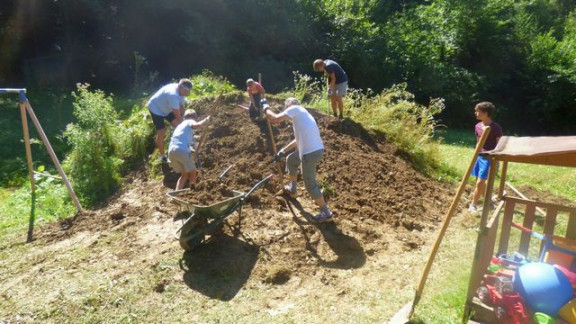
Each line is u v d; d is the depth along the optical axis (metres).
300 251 5.17
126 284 4.60
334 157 7.56
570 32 28.34
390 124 9.68
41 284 4.66
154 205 6.41
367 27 21.86
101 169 7.19
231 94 9.25
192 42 17.80
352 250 5.27
